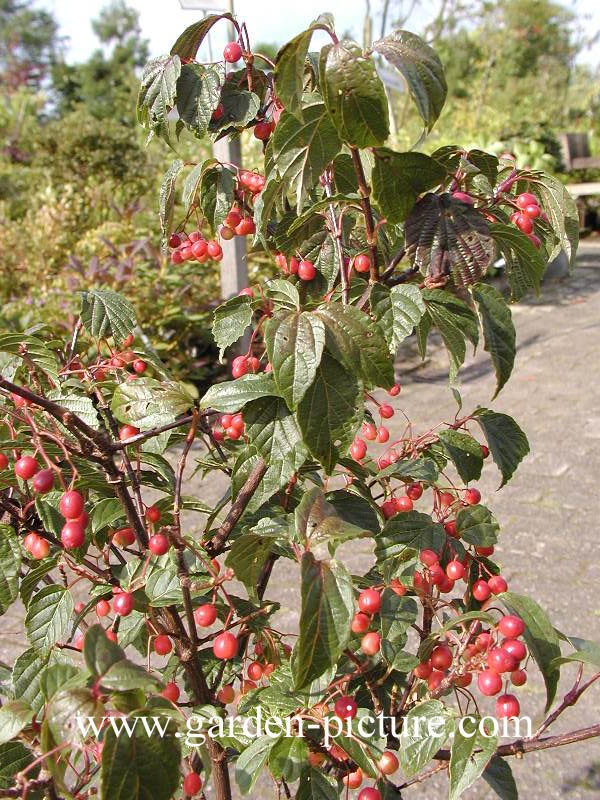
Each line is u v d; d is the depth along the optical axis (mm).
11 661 3039
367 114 1063
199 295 6535
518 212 1408
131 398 1190
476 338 1372
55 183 10625
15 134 14945
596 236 12727
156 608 1422
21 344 1410
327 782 1190
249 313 1417
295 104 1126
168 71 1420
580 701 2668
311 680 969
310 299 1575
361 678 1499
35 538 1290
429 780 2381
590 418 5352
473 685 2795
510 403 5809
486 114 16562
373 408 5840
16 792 1121
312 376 1058
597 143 15617
